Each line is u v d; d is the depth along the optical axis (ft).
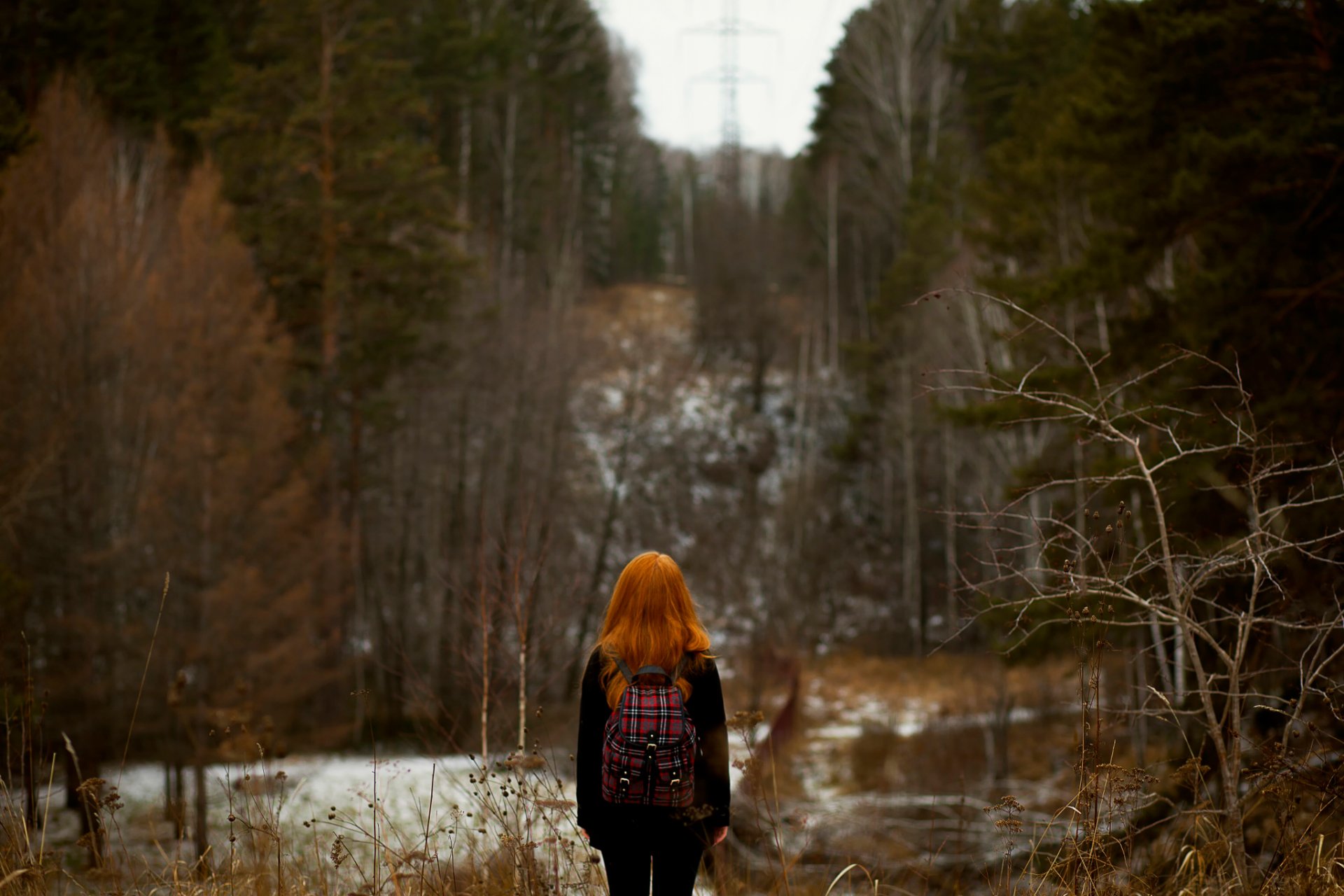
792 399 175.42
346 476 93.97
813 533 124.26
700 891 11.39
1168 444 21.99
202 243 71.67
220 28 107.24
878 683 102.06
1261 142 30.01
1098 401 12.46
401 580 90.63
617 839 8.87
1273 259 31.12
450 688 67.46
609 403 133.69
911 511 128.77
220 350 67.56
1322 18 31.24
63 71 79.15
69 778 33.76
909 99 158.61
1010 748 60.80
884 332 135.64
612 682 9.10
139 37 95.66
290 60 88.22
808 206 206.39
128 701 57.52
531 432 102.42
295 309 89.15
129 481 62.90
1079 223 61.36
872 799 40.01
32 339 59.21
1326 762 11.50
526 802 10.94
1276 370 30.58
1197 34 32.50
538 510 82.64
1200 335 29.73
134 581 60.39
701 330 187.32
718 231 203.41
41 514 58.03
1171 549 17.33
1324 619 11.32
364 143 87.66
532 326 106.93
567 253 169.27
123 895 10.95
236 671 58.13
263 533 64.28
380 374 90.99
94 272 62.28
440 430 102.94
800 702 79.36
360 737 68.74
